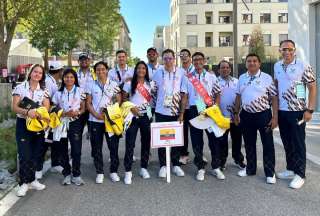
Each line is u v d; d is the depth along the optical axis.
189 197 6.37
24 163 6.55
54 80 7.66
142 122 7.48
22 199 6.36
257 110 7.09
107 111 7.09
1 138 10.25
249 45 57.06
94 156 7.32
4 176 7.59
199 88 7.53
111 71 8.85
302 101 6.87
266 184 7.03
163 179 7.48
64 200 6.30
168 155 7.27
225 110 8.05
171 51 7.53
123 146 10.92
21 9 22.66
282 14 65.25
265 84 7.04
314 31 15.51
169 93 7.47
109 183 7.24
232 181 7.26
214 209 5.80
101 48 41.00
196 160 7.51
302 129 6.93
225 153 7.93
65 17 24.22
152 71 8.82
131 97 7.49
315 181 7.16
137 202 6.16
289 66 6.89
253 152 7.52
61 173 8.00
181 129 7.28
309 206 5.89
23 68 39.47
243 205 5.96
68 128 7.06
